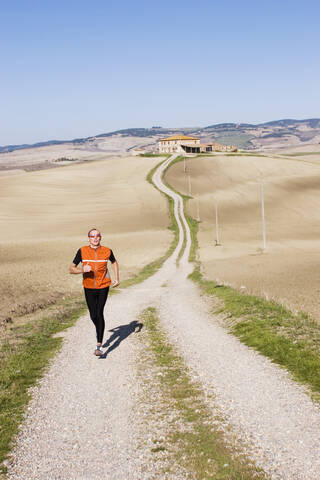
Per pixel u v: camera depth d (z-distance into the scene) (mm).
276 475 4957
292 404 6812
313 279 37125
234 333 12328
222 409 6867
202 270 48844
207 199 127250
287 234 95000
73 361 10195
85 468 5379
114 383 8422
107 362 9922
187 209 115125
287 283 34219
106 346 11562
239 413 6660
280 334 11148
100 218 103938
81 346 11750
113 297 25734
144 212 110250
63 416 6965
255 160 175750
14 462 5594
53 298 27891
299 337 10680
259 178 154125
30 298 27375
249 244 82000
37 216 104875
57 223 98312
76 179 149000
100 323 10156
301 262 54500
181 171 158125
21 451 5875
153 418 6695
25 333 14414
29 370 9445
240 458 5371
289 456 5324
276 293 27703
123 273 48844
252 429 6102
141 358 10117
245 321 13312
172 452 5633
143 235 86625
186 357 10055
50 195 127312
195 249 74562
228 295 19938
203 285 29547
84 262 9820
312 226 104938
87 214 107938
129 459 5535
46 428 6555
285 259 58750
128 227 96000
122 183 142125
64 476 5219
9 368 9602
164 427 6359
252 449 5562
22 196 124250
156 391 7852
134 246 74875
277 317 13383
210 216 112500
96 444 5977
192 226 99062
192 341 11734
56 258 59500
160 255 67188
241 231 97875
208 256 66688
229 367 9039
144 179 146500
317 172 161500
